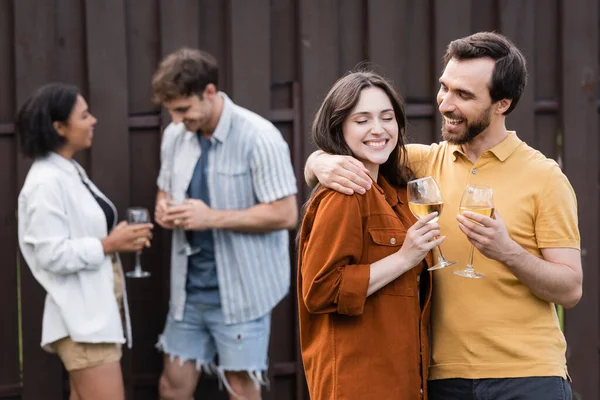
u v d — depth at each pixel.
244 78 4.49
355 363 2.71
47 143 3.81
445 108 2.75
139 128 4.45
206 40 4.51
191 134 4.10
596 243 4.97
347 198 2.65
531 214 2.75
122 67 4.35
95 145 4.34
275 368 4.62
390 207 2.75
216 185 4.06
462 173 2.85
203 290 4.13
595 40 4.92
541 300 2.78
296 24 4.61
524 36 4.83
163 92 3.86
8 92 4.30
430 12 4.75
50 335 3.81
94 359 3.83
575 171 4.93
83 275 3.79
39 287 4.35
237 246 4.05
